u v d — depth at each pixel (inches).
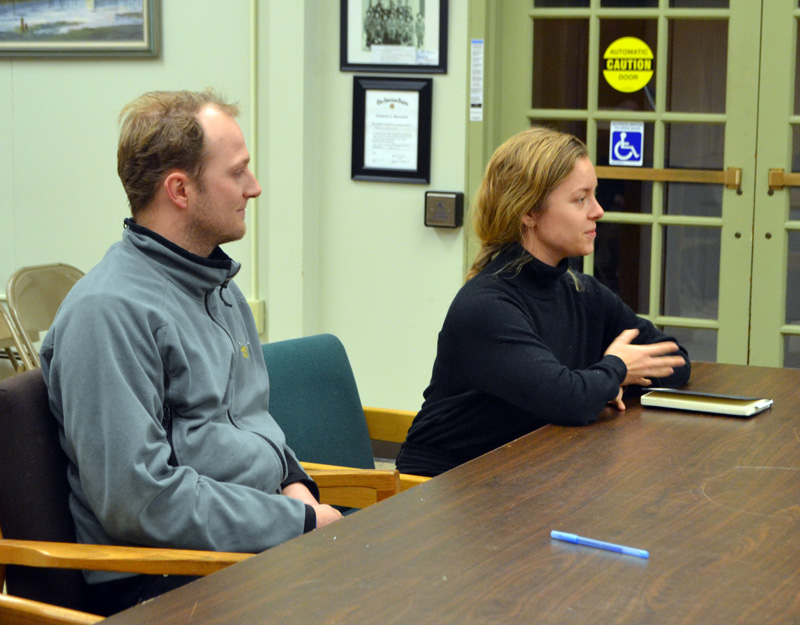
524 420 80.0
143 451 61.0
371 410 95.1
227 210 70.1
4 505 61.2
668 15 147.1
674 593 42.4
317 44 157.6
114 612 65.8
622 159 152.9
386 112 154.9
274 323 162.7
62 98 173.5
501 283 80.3
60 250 177.8
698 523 51.3
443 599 41.8
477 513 52.8
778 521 51.6
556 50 153.8
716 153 148.7
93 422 60.9
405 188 156.7
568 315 85.6
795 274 147.7
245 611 40.9
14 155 177.5
